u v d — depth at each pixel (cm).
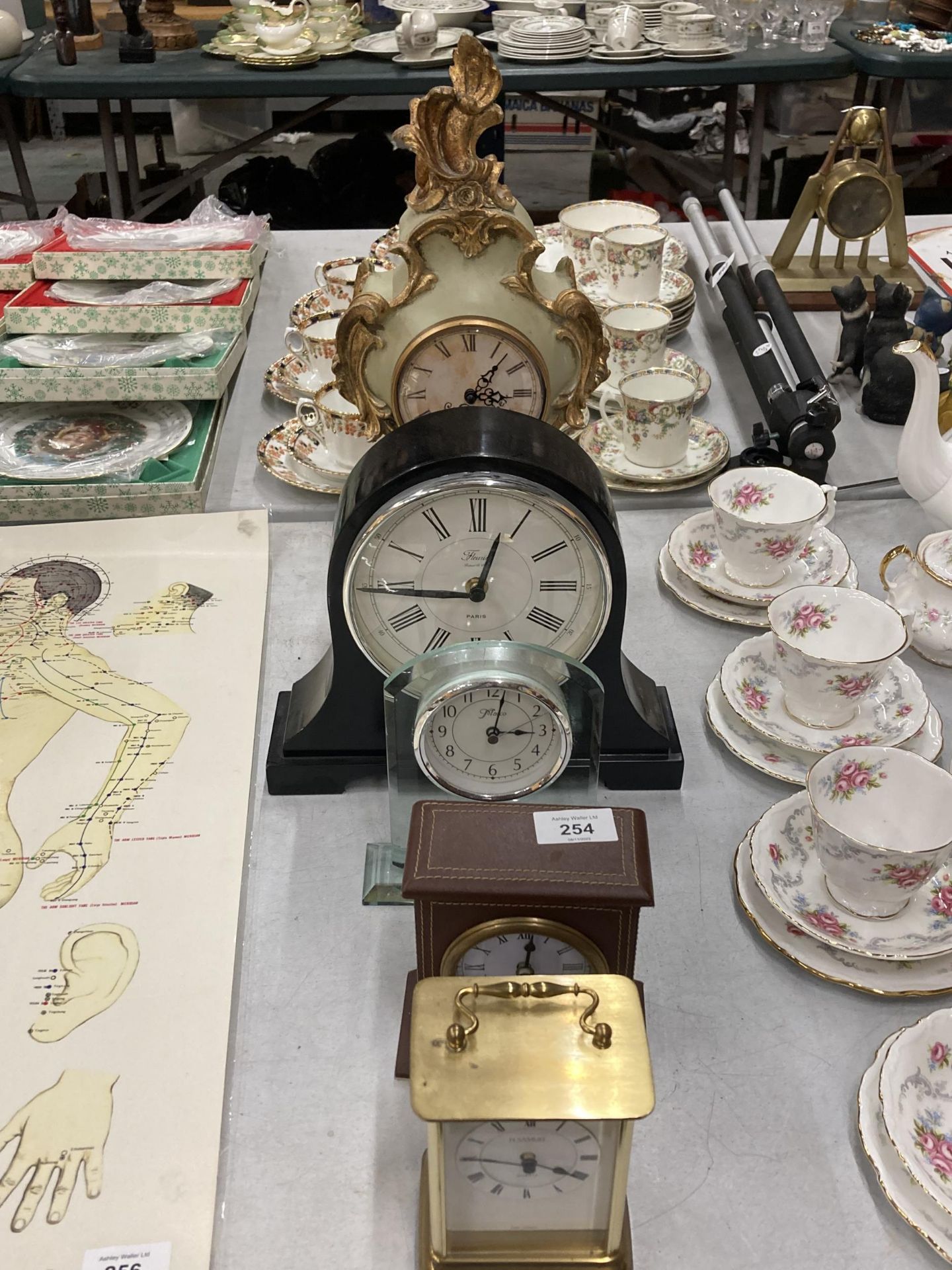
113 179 281
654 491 127
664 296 161
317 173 316
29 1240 60
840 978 73
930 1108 65
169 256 154
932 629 103
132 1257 59
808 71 266
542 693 73
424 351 91
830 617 95
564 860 60
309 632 107
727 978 76
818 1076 70
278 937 79
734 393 152
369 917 81
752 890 80
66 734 93
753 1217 62
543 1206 56
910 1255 61
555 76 262
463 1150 53
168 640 104
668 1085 69
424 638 84
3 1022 71
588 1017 53
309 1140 66
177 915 78
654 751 90
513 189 346
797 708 94
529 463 77
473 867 60
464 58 85
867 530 125
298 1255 61
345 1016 74
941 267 171
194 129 350
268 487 130
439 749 77
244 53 264
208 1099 67
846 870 74
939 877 79
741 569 109
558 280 98
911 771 78
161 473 125
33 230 173
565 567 81
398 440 82
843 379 154
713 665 105
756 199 304
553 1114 49
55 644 103
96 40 284
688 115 353
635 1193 63
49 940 76
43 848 83
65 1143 64
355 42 283
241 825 86
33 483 122
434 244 90
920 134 316
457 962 62
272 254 195
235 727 94
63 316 143
